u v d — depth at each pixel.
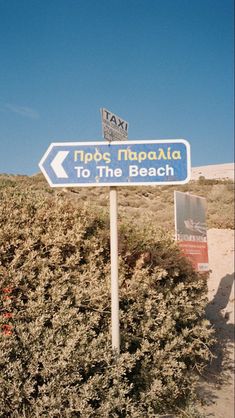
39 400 3.12
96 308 4.05
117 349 3.71
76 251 4.45
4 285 3.69
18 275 3.76
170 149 3.90
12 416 3.04
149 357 4.38
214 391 5.61
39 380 3.31
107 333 3.91
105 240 4.85
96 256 4.66
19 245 4.21
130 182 3.88
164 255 5.46
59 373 3.24
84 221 4.83
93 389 3.37
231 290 10.02
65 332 3.56
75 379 3.28
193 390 5.00
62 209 4.96
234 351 7.11
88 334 3.68
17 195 5.05
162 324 4.65
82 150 3.94
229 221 16.62
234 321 8.45
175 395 4.50
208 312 8.83
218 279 10.77
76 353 3.33
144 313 4.47
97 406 3.51
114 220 3.84
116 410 3.59
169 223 15.71
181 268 5.66
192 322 5.59
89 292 4.01
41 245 4.33
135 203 23.44
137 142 3.91
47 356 3.26
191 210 8.27
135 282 4.45
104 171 3.90
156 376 4.29
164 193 26.64
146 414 3.98
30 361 3.26
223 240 13.93
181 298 5.27
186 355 5.22
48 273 3.95
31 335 3.35
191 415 4.57
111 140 3.92
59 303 3.80
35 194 5.32
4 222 4.43
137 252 5.12
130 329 4.39
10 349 3.11
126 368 3.93
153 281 4.84
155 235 5.81
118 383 3.58
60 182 3.92
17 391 3.02
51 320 3.56
